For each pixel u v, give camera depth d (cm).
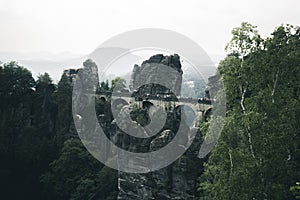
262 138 4241
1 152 10694
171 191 6084
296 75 4669
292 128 4388
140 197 6319
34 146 10650
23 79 11738
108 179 8231
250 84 4741
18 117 11244
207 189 5012
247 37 4625
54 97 11456
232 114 4684
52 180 9262
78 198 8319
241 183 4100
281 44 4712
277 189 4072
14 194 9638
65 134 10381
